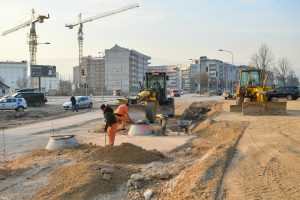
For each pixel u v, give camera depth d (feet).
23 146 58.80
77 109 138.82
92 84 555.28
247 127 67.00
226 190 29.17
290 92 160.97
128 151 43.96
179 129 68.08
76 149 49.52
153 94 89.51
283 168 35.70
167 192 31.32
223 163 37.35
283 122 74.23
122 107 69.97
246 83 101.55
